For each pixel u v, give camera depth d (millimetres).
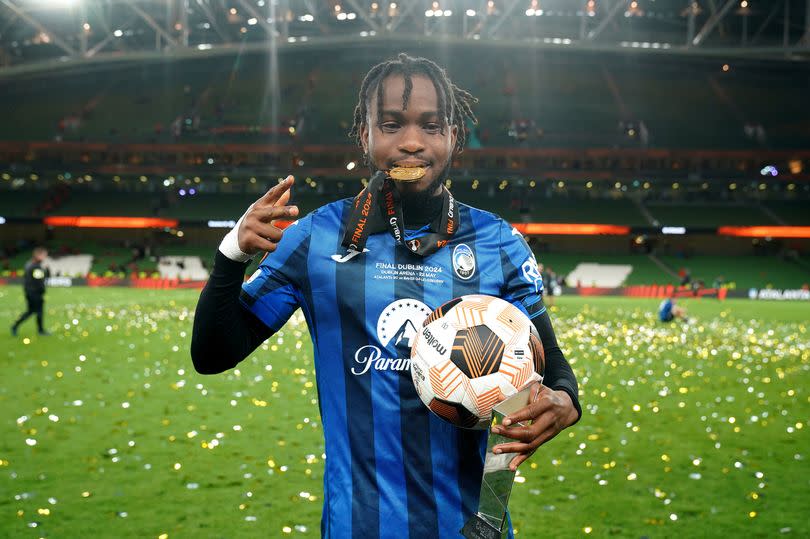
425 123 1838
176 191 56688
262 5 59500
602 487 5297
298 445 6402
